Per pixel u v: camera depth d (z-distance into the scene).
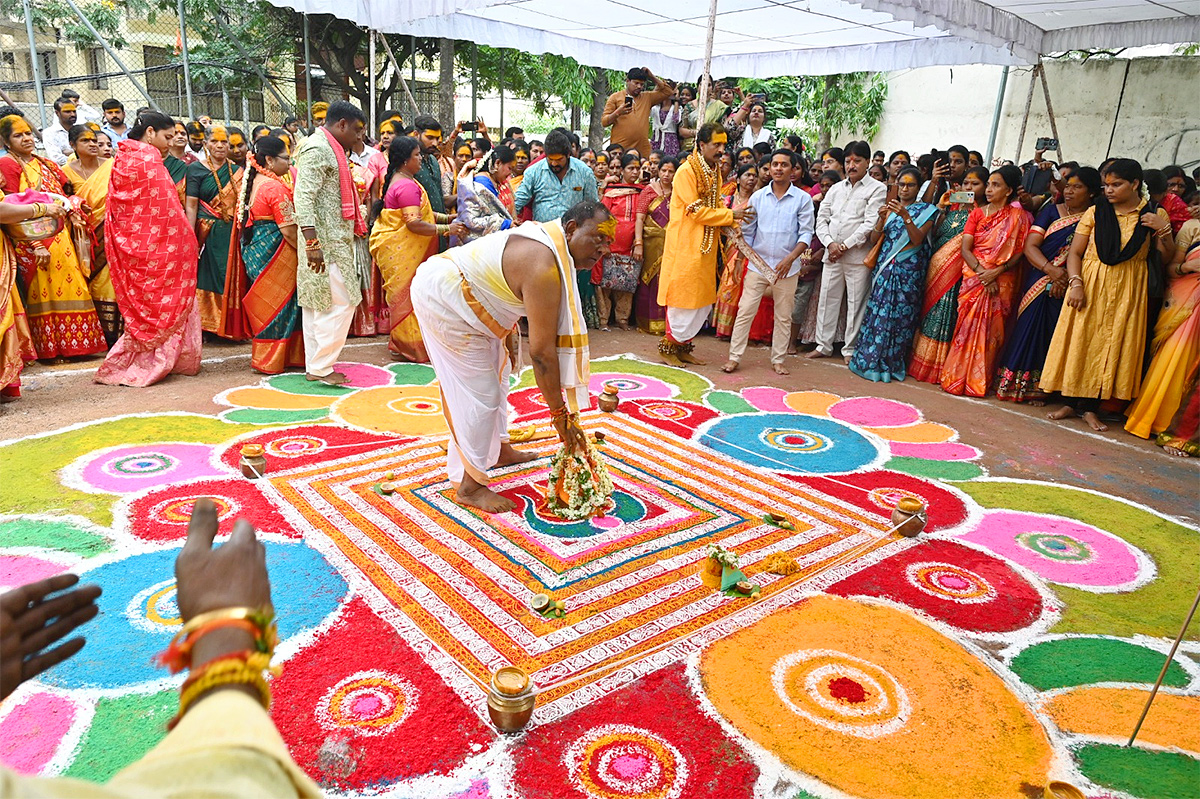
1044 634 2.96
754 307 6.38
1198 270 5.05
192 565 0.94
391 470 4.06
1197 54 10.23
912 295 6.49
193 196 6.43
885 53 9.27
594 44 9.57
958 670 2.70
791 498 4.03
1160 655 2.87
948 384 6.36
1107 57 10.57
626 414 5.25
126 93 15.54
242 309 6.54
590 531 3.50
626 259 7.52
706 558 3.11
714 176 6.11
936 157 7.76
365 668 2.50
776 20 7.94
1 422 4.54
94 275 6.04
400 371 6.03
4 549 3.10
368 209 6.89
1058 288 5.79
